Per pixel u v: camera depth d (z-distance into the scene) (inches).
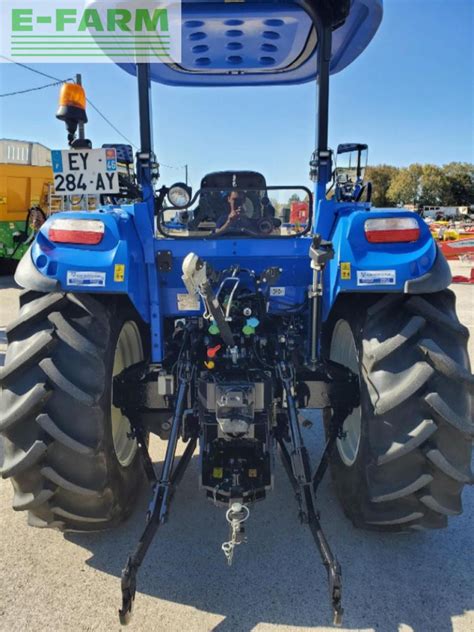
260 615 82.7
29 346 87.5
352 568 93.4
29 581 89.7
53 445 87.9
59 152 105.0
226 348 99.1
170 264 106.3
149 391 102.2
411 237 91.4
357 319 98.4
